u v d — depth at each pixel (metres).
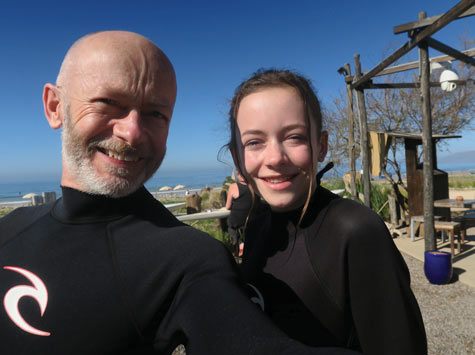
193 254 0.83
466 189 17.16
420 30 4.74
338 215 0.96
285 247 1.10
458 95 11.57
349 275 0.89
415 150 7.30
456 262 5.24
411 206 7.24
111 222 0.94
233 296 0.70
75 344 0.74
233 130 1.14
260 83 1.00
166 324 0.76
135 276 0.81
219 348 0.60
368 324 0.85
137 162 0.96
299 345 0.59
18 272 0.86
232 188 5.21
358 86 6.98
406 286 0.87
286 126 0.96
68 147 0.94
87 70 0.91
